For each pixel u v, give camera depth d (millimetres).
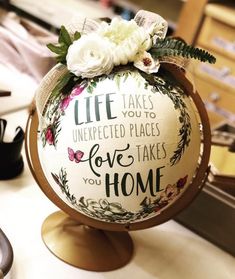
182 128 613
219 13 1805
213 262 813
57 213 793
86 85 604
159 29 645
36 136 691
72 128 595
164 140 592
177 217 870
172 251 808
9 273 670
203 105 708
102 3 2041
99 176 590
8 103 1049
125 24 621
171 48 625
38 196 843
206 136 717
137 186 597
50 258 718
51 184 670
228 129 1072
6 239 702
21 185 859
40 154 672
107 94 588
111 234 760
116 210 622
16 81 1137
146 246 801
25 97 1085
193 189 726
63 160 609
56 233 748
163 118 593
